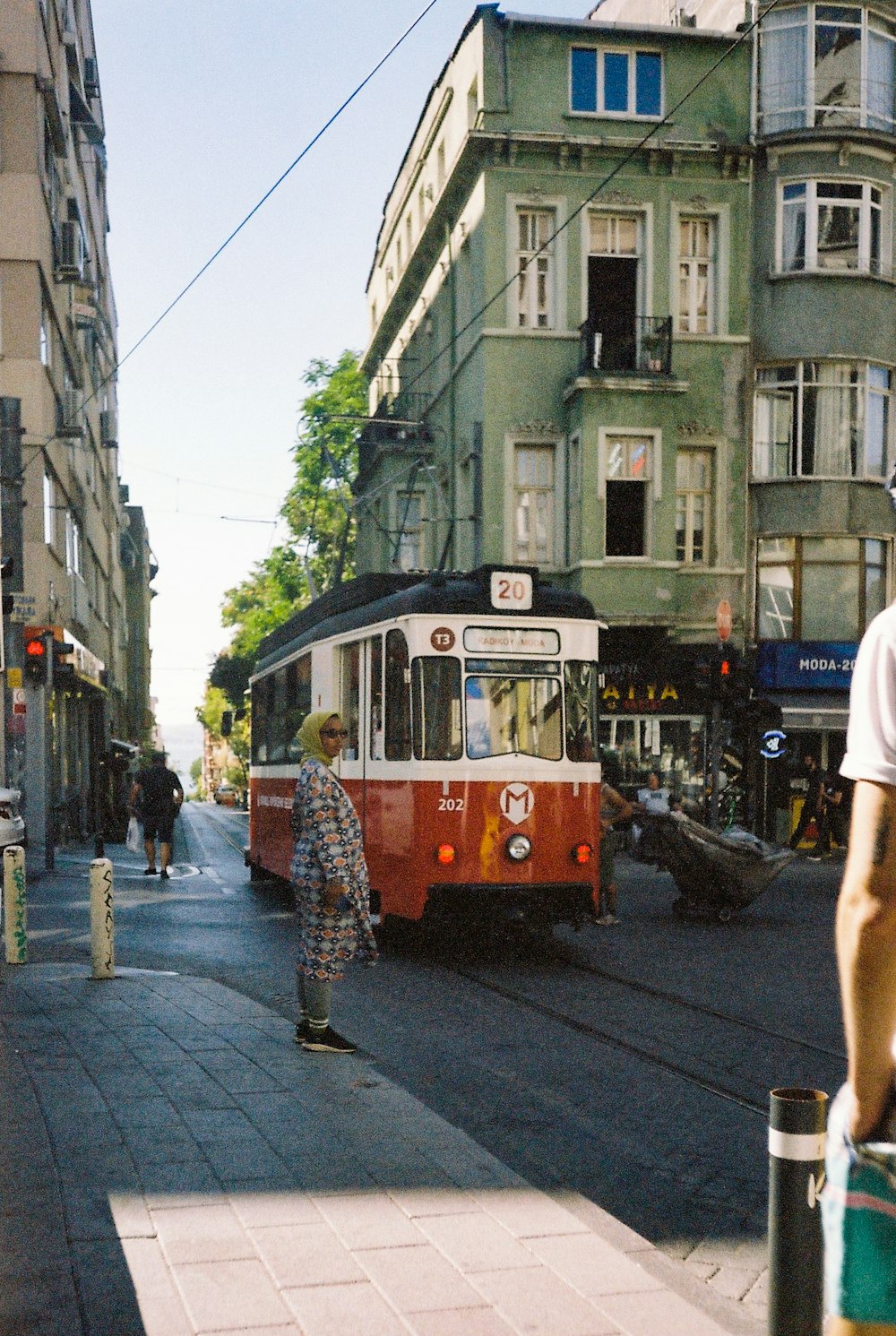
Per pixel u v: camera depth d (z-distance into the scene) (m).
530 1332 3.64
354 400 41.84
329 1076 6.50
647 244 26.27
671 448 25.84
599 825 11.69
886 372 26.86
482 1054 7.76
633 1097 6.81
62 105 29.73
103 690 34.19
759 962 11.41
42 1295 3.77
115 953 11.57
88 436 36.19
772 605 26.41
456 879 11.13
